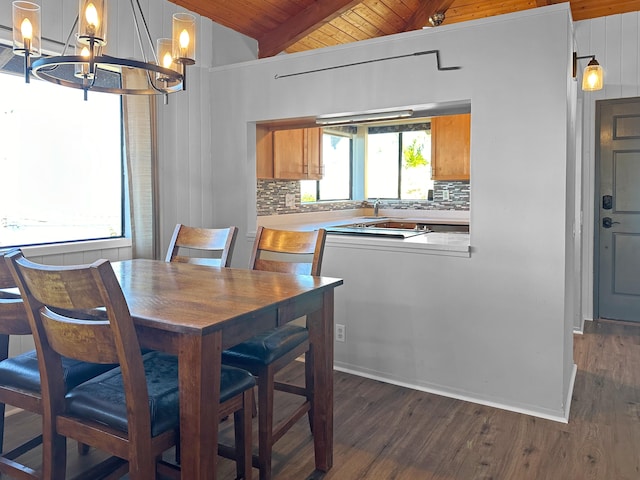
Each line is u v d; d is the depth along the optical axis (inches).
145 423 58.7
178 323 59.6
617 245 183.9
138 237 137.6
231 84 151.3
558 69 102.5
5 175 114.6
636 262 181.8
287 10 163.8
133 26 134.3
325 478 84.3
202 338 58.4
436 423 104.3
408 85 120.0
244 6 156.4
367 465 88.3
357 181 267.1
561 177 103.5
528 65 105.3
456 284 116.7
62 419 63.9
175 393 64.1
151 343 63.2
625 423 104.1
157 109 141.1
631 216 180.9
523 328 109.4
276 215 203.3
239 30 167.5
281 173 177.6
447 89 115.0
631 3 167.6
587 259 187.3
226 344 63.2
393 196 262.8
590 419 106.0
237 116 150.9
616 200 182.5
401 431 100.7
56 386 64.2
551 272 105.8
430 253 119.4
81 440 62.6
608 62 175.2
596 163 183.0
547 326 106.9
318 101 134.3
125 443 58.8
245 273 94.9
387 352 127.1
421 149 253.1
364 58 126.0
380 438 97.9
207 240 110.8
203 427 59.4
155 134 138.6
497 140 109.7
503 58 107.9
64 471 66.0
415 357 123.2
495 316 112.4
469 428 102.0
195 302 70.2
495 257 111.6
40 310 62.9
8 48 112.0
